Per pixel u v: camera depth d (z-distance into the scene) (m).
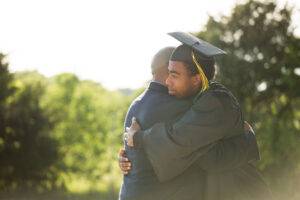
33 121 48.81
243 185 3.43
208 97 3.19
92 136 84.62
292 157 42.38
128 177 3.39
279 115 48.22
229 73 49.31
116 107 93.25
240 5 51.56
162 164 3.20
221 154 3.25
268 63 49.72
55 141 50.53
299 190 40.94
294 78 49.00
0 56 47.22
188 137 3.15
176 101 3.32
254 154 3.43
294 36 51.25
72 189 60.50
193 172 3.30
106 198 55.34
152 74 3.49
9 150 48.28
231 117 3.22
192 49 3.26
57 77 89.94
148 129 3.28
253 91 49.56
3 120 47.62
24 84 50.41
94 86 111.81
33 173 49.66
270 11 51.69
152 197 3.29
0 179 49.12
